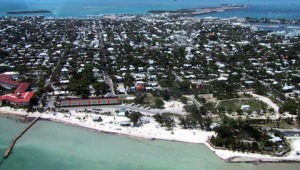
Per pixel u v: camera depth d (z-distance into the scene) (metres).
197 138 188.88
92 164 166.50
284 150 173.00
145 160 169.38
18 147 183.50
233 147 176.38
